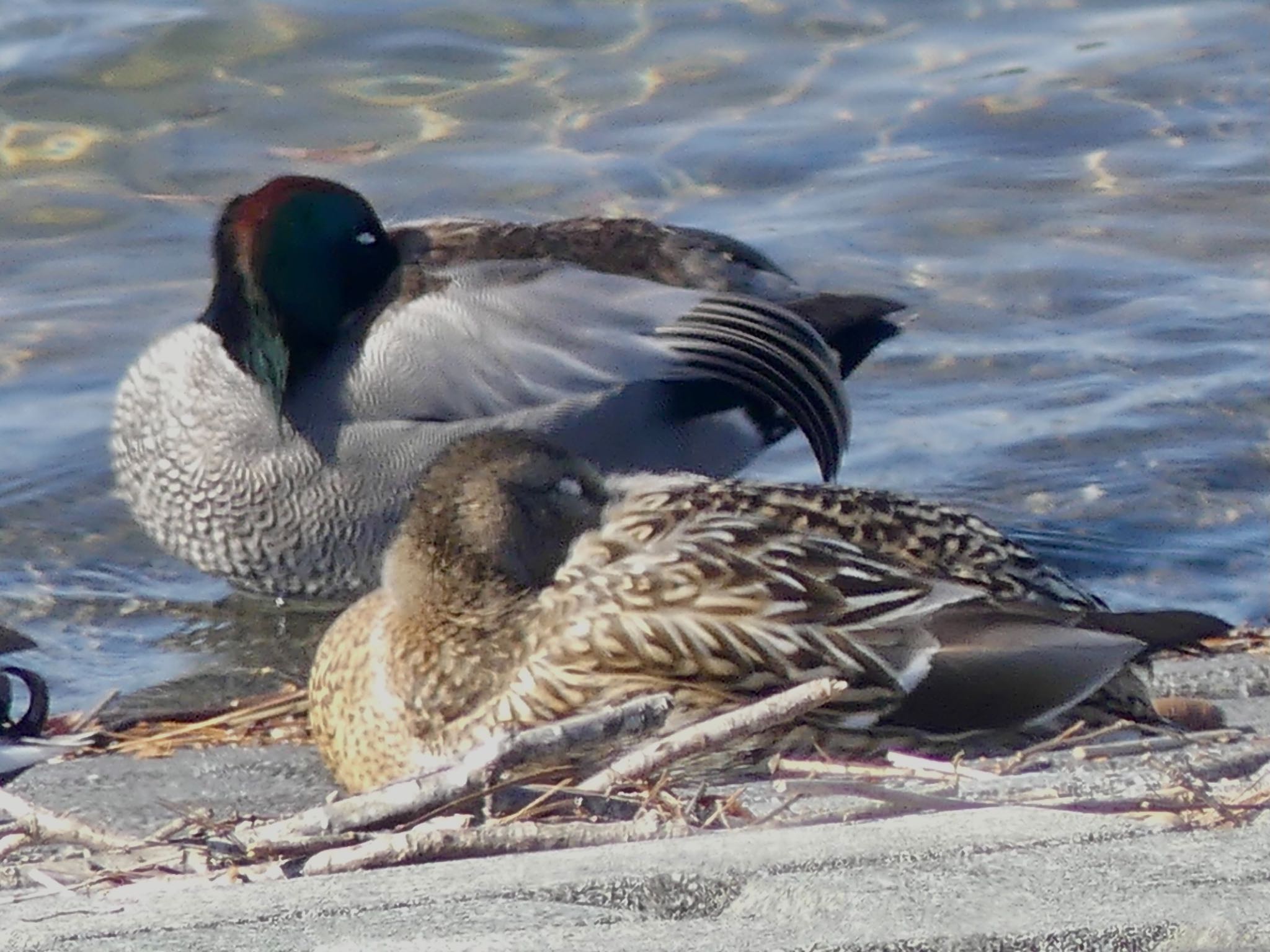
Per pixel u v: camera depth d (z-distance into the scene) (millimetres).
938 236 16859
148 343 15383
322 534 13133
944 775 7973
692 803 7539
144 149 17891
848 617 8969
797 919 5809
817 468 14406
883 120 18578
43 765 9555
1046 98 18875
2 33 19328
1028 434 14109
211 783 9398
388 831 7320
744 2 20281
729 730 7789
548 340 13500
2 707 10023
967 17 20328
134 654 12156
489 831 6812
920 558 9359
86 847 7266
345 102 18625
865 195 17422
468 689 9125
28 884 6953
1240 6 20578
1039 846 6273
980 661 8836
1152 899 5824
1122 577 12508
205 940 5809
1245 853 6148
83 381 14984
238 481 13109
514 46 19484
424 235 14086
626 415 13562
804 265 16438
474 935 5770
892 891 5941
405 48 19359
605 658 8992
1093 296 15953
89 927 5965
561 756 8023
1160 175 17719
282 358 13133
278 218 13219
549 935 5738
